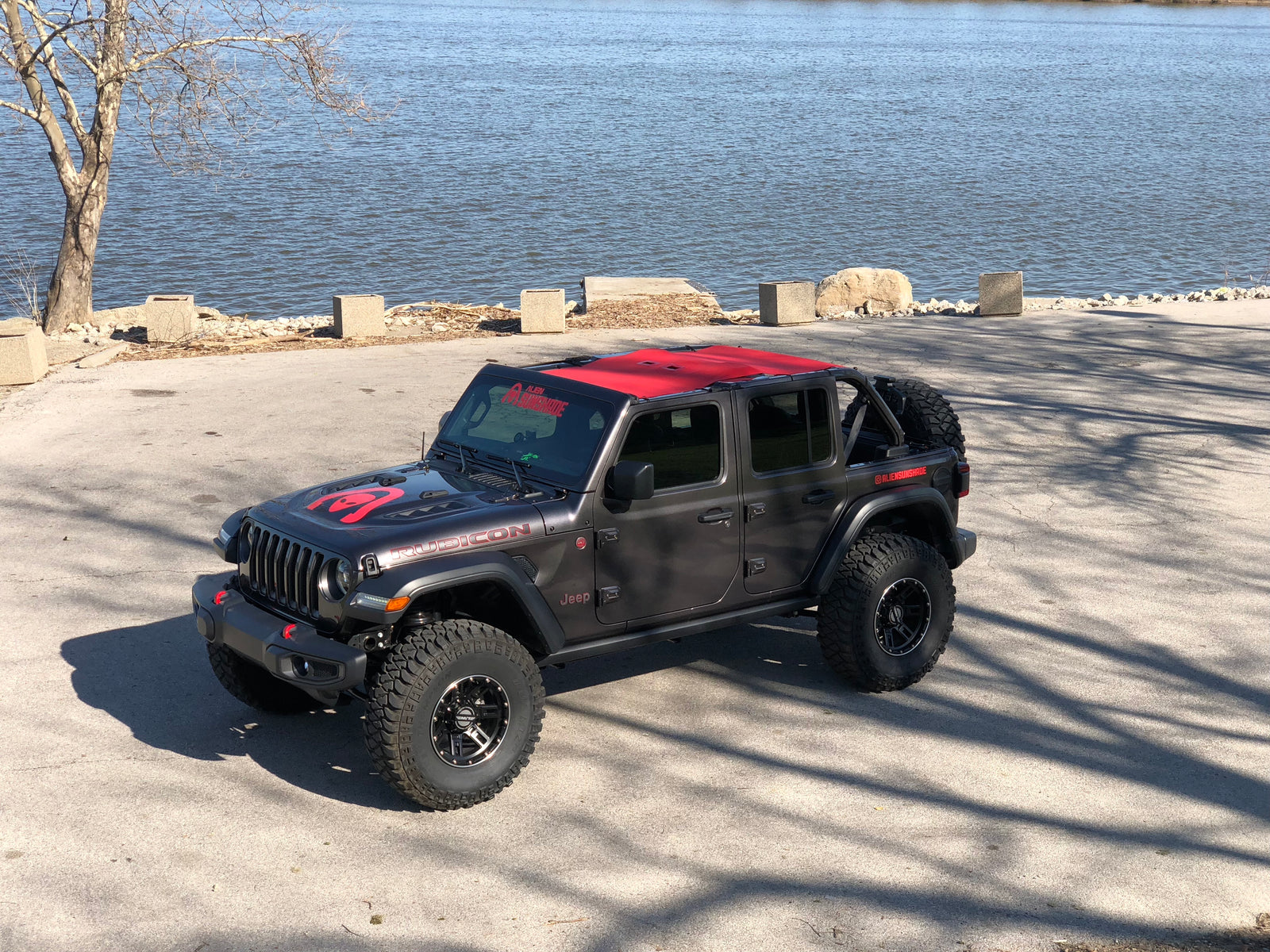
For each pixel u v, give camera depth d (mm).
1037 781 6188
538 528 5914
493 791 5809
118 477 11328
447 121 65375
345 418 13633
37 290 27703
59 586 8680
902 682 7168
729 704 7047
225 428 13164
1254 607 8609
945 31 181125
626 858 5414
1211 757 6465
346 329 18938
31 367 15422
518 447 6461
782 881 5254
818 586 6852
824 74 104125
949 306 22562
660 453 6277
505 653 5754
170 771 6184
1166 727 6797
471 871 5293
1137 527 10367
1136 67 116625
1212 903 5137
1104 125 69000
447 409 14117
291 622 5863
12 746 6410
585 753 6426
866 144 58938
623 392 6242
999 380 15820
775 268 31453
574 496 6043
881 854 5477
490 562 5691
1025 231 37281
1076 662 7691
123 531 9867
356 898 5074
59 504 10523
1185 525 10406
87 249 19766
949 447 7559
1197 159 55000
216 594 6297
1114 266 32156
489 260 32156
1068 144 60500
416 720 5516
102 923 4875
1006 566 9414
